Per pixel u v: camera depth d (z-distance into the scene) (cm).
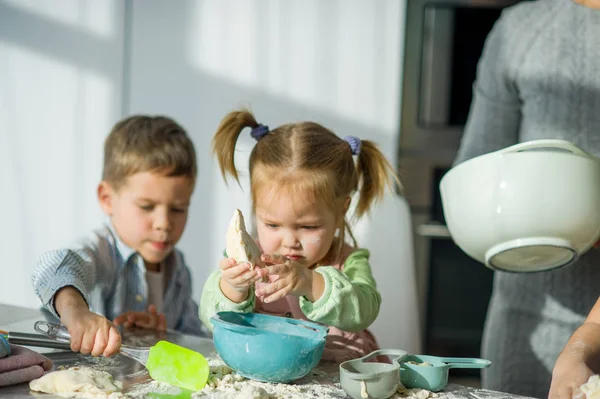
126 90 272
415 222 269
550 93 142
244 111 138
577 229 109
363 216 157
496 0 256
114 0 269
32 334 107
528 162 108
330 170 126
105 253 156
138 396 88
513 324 151
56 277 123
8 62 272
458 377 274
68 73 272
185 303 178
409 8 263
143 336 127
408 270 157
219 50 268
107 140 169
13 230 275
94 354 103
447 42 262
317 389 94
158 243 160
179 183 160
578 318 143
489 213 111
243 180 167
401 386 95
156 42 270
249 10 267
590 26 139
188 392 90
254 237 148
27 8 271
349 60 265
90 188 273
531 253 114
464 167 114
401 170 268
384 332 153
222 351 96
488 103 153
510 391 152
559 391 91
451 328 267
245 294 112
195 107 270
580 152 109
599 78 138
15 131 274
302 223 123
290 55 267
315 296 111
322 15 264
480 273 266
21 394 87
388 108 265
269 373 94
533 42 145
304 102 268
